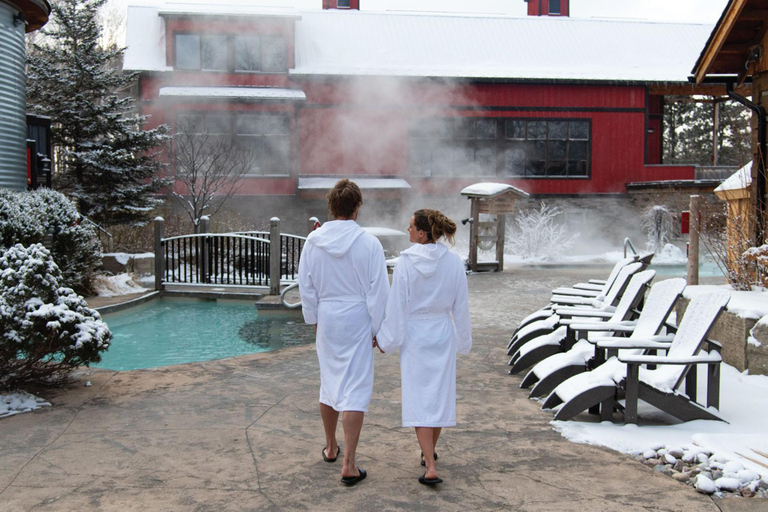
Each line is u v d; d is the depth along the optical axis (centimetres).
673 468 357
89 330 512
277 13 2236
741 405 463
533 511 305
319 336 355
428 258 346
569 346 568
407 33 2616
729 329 575
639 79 2455
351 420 336
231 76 2242
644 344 441
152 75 2175
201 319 958
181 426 432
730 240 727
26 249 517
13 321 487
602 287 765
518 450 387
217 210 1828
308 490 330
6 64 1059
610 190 2508
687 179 2506
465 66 2481
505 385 543
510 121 2458
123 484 337
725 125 3675
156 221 1153
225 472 353
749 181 797
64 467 359
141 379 561
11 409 465
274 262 1100
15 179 1089
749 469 340
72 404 483
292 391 522
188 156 1827
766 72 722
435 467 357
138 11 2352
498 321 873
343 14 2672
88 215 1517
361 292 350
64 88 1547
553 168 2491
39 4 1101
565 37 2719
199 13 2175
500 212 1478
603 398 430
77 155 1499
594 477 345
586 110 2484
